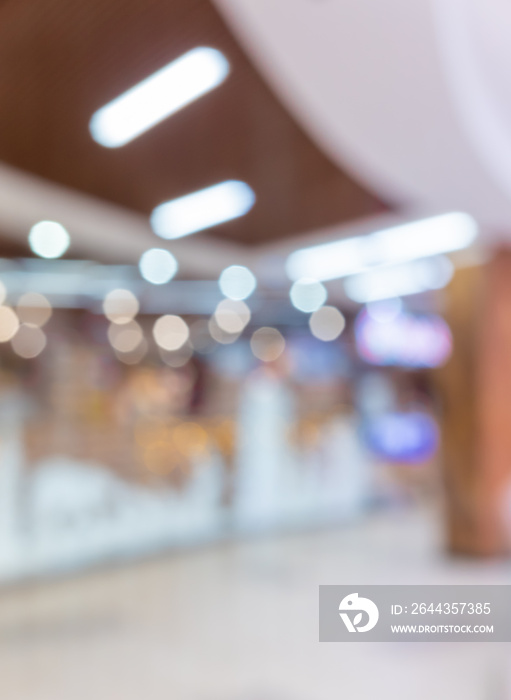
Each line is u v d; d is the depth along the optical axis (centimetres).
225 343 1007
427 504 756
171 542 557
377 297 899
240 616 376
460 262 544
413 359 1015
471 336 529
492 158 320
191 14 276
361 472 759
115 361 886
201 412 690
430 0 206
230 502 634
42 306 811
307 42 236
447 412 542
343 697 272
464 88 263
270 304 889
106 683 284
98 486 524
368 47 233
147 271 691
